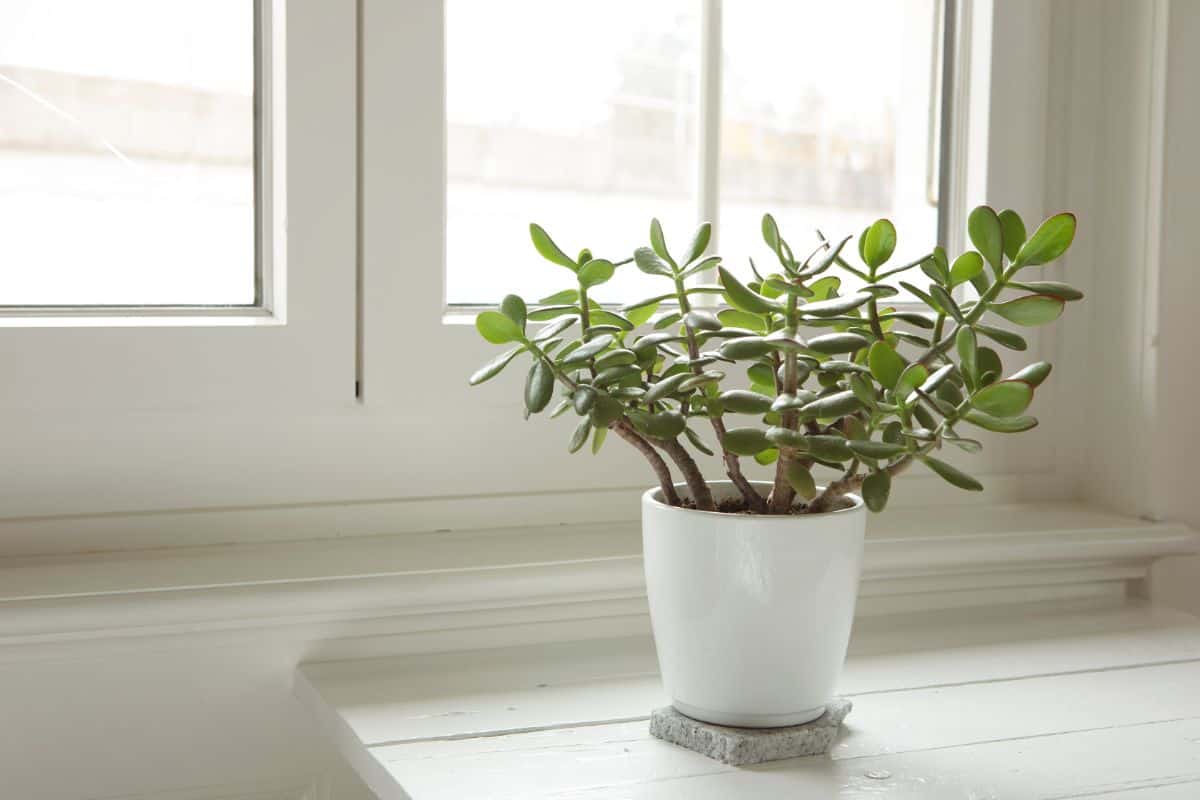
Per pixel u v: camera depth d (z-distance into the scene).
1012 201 1.31
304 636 0.97
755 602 0.79
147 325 1.02
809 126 1.30
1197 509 1.30
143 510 1.05
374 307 1.09
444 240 1.11
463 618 1.01
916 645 1.07
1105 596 1.25
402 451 1.13
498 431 1.17
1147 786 0.77
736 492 0.90
